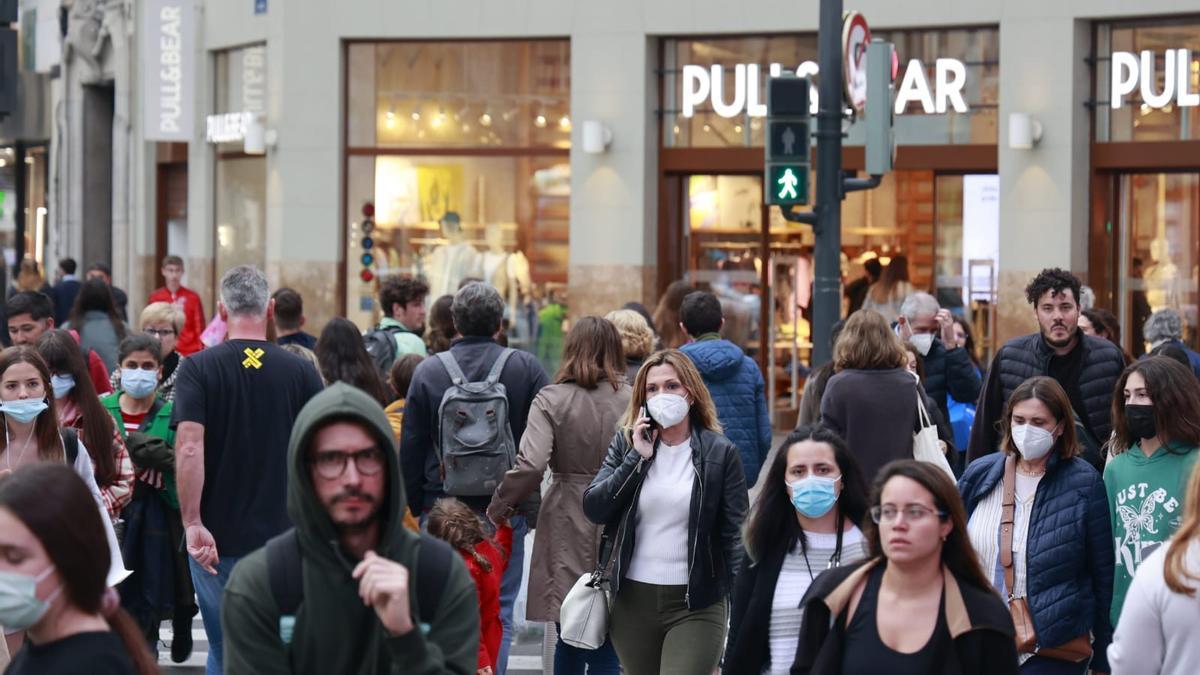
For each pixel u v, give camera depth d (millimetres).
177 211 67312
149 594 22516
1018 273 48844
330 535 9617
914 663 12203
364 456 9578
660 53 52875
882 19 50156
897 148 50688
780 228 53344
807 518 15688
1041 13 48500
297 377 19062
